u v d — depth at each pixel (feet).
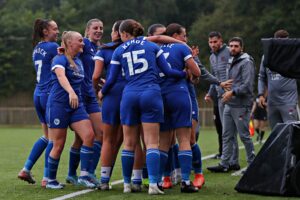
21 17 204.03
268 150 32.58
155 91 32.45
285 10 161.89
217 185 37.11
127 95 32.68
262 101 45.01
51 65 36.81
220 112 47.37
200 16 187.01
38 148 37.47
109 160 35.06
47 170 37.11
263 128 81.66
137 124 33.19
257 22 163.53
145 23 192.44
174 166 38.47
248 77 43.16
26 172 37.37
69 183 38.63
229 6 173.06
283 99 43.86
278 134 32.53
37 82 38.14
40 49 37.65
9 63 193.06
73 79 35.65
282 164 31.83
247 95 43.50
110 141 35.04
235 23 168.96
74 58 35.94
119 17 197.77
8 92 192.95
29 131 128.67
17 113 177.37
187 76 35.76
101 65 35.45
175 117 33.73
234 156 46.11
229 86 39.29
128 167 33.45
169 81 33.73
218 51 47.52
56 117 35.19
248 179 33.09
